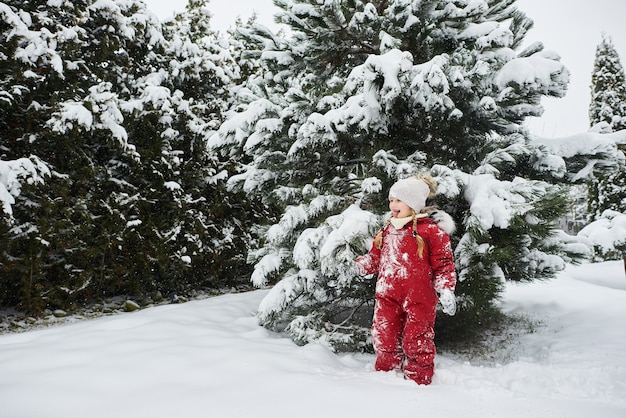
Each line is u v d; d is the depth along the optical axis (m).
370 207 3.10
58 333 2.86
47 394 1.75
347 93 3.06
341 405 1.66
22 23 4.19
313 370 2.15
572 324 3.41
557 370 2.00
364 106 2.87
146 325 2.92
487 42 2.92
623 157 2.95
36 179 3.93
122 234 4.91
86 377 1.94
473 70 2.79
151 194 5.35
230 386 1.86
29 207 4.29
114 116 4.69
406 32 3.37
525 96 2.84
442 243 2.36
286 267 3.34
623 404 1.69
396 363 2.31
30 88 4.49
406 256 2.37
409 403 1.68
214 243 6.12
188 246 5.75
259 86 4.05
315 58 3.93
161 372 2.01
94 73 5.27
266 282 3.19
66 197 4.51
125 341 2.49
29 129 4.45
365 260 2.53
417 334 2.23
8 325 4.05
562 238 3.50
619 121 11.91
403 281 2.35
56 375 1.96
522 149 2.79
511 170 3.12
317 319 2.98
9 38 4.09
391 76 2.59
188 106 5.73
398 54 2.77
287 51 3.91
